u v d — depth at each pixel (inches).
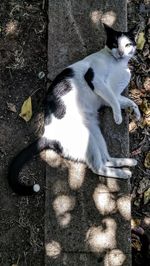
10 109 46.8
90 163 43.6
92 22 48.0
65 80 43.2
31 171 45.3
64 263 43.0
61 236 43.4
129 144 49.3
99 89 42.6
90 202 44.1
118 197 44.2
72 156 44.1
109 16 48.2
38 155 45.3
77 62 44.4
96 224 43.7
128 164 44.3
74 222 43.7
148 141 50.6
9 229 44.6
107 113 45.5
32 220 44.7
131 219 47.9
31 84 47.6
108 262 43.1
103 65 43.2
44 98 46.1
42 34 48.8
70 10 48.3
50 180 44.5
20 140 46.2
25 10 49.5
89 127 43.8
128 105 45.3
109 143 45.1
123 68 44.0
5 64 48.0
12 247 44.3
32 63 48.0
